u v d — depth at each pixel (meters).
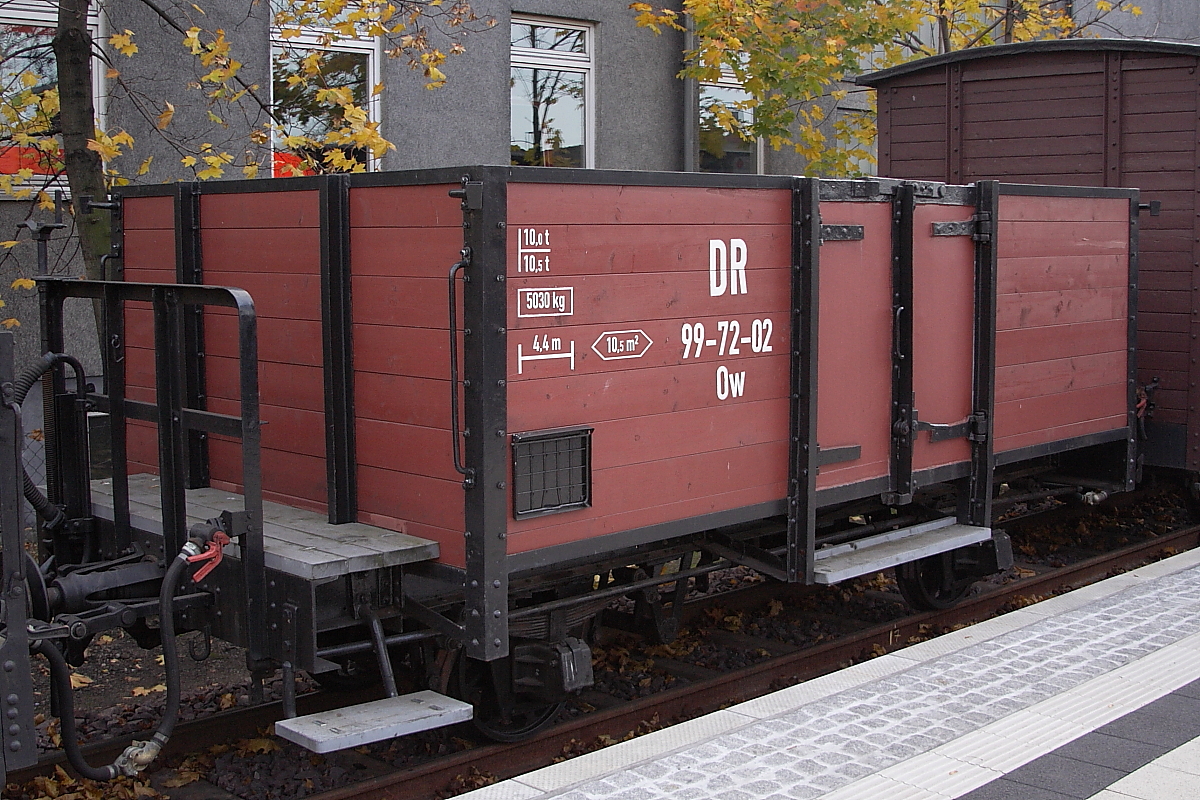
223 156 7.74
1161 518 10.37
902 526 7.24
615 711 5.65
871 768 4.39
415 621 5.16
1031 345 7.58
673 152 13.77
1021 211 7.40
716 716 4.96
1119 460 8.70
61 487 5.45
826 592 7.99
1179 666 5.54
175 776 5.00
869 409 6.46
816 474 6.02
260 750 5.22
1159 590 6.89
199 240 5.76
